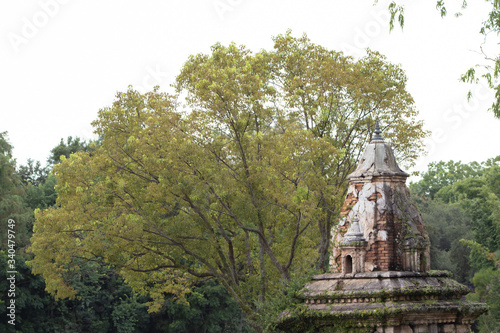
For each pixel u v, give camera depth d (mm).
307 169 28891
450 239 72562
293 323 20031
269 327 22047
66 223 30328
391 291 18391
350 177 20797
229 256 32156
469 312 18891
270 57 32531
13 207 50500
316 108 31297
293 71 32156
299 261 32438
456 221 74938
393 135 32531
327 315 19047
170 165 28531
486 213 49281
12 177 53188
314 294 19719
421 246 19672
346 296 18938
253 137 31703
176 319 56344
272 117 31562
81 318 55031
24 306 49438
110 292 57188
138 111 31672
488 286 43906
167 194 29422
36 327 51562
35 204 60406
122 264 30750
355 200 20672
